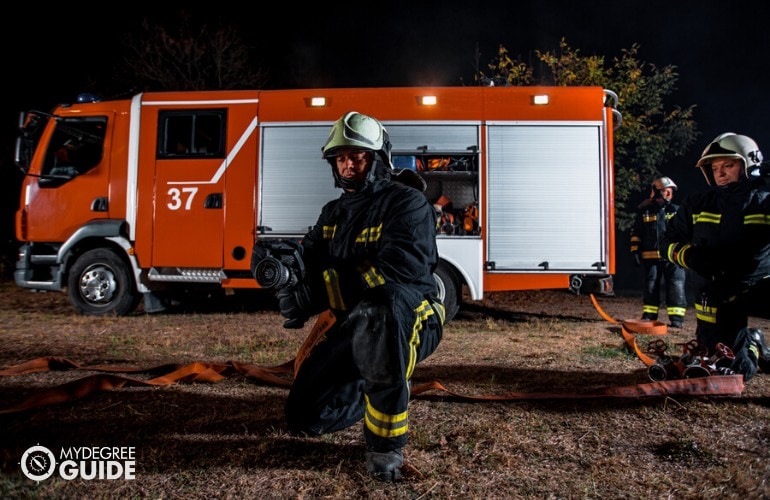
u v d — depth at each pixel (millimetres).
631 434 2785
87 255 7207
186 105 6977
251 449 2551
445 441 2652
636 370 4137
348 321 2246
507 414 3064
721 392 3320
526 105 6641
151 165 6996
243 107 6902
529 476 2318
